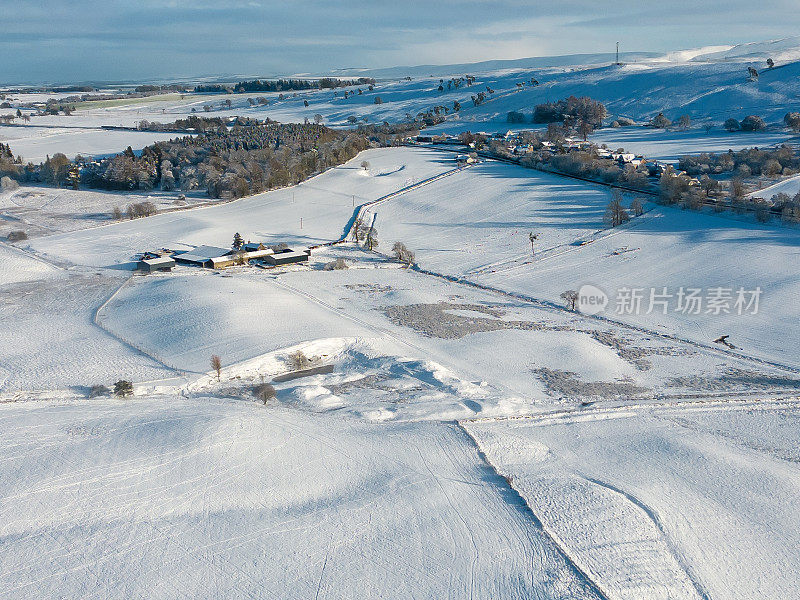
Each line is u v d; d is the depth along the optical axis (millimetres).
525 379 72938
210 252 129875
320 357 78438
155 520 43875
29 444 52688
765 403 66938
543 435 59031
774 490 49188
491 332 88875
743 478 50906
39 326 87625
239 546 41438
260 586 38188
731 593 38438
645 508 45906
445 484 48531
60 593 37656
